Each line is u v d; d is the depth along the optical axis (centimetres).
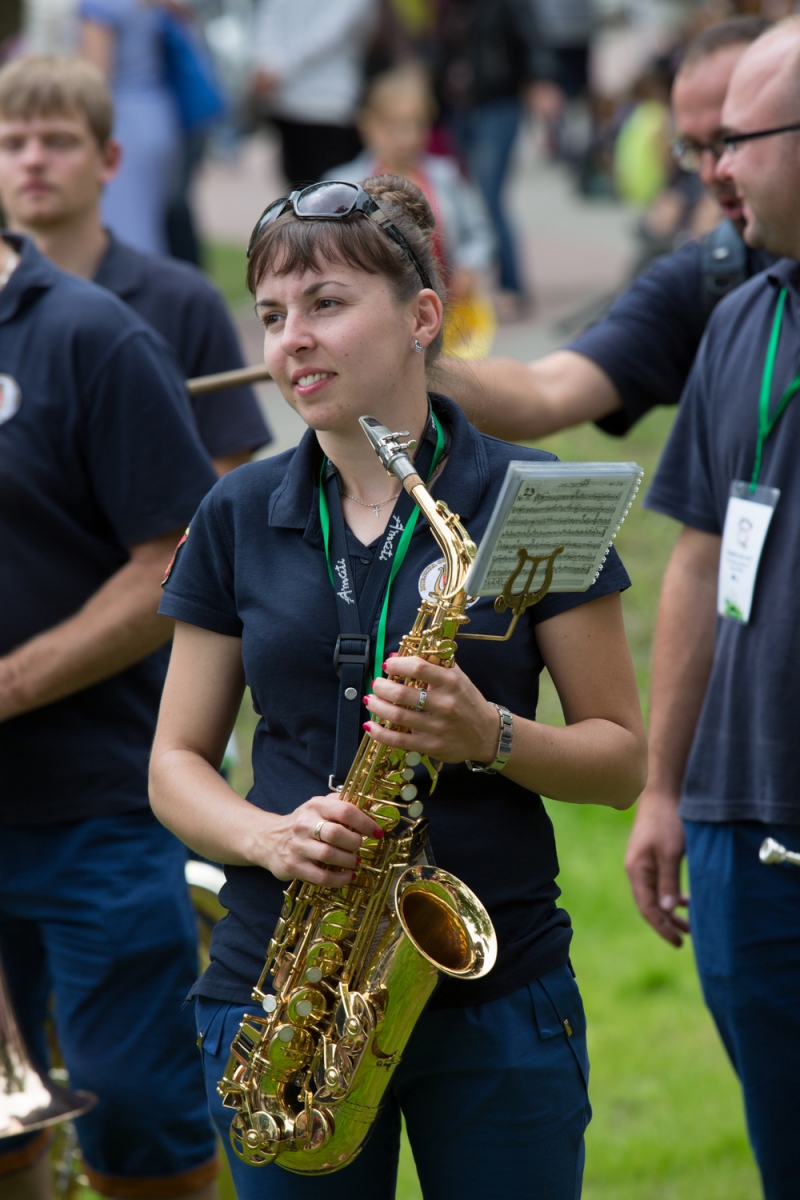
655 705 1108
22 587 1106
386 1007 747
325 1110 762
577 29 5897
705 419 1066
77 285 1124
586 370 1180
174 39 2864
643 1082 1477
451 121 3609
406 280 770
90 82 1334
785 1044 1004
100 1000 1116
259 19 3481
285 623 784
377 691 715
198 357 1390
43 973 1196
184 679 834
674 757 1103
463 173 3606
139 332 1116
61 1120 1055
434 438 802
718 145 1138
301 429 2920
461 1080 775
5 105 1316
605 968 1681
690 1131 1395
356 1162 801
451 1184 787
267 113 3547
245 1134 775
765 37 1002
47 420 1096
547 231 4766
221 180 5925
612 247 4466
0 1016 1084
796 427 979
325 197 758
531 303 3709
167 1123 1116
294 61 3450
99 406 1094
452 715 714
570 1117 785
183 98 2897
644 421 2964
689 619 1092
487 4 3509
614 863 1880
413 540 782
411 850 765
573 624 782
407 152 2564
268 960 778
